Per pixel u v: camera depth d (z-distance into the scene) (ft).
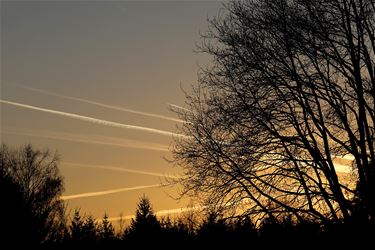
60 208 214.90
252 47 81.00
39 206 208.03
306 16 81.10
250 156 80.33
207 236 81.82
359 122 79.87
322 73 81.10
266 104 81.00
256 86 80.64
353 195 79.71
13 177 208.54
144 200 240.94
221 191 81.05
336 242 76.89
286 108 81.92
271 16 81.20
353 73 80.43
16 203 192.65
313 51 80.43
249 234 79.71
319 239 77.56
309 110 80.74
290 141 80.43
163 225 157.28
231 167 80.84
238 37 81.82
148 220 222.07
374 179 77.71
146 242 186.80
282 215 79.05
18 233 190.80
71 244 221.46
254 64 80.48
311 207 78.64
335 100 80.84
